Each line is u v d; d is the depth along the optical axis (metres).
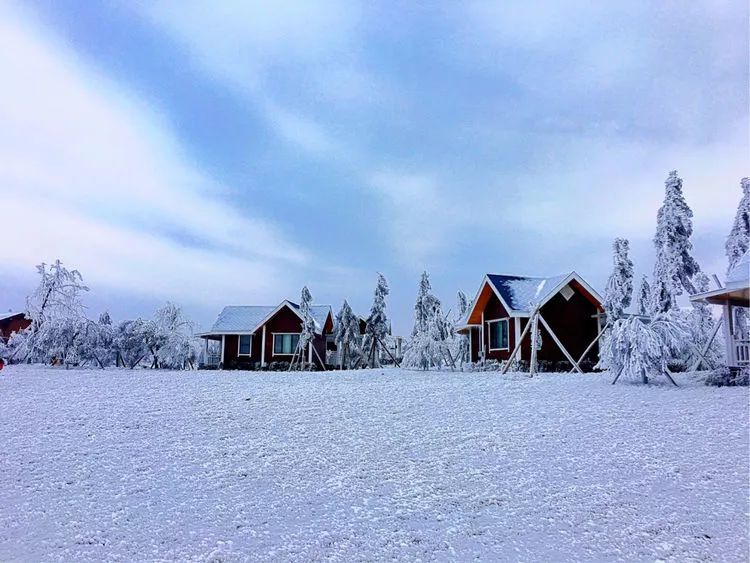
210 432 10.51
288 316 38.56
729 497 6.89
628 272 27.14
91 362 34.25
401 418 11.70
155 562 5.44
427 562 5.45
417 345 30.09
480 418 11.62
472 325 32.81
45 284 32.69
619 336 16.62
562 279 27.52
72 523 6.39
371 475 8.00
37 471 8.23
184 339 37.88
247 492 7.38
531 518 6.47
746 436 9.42
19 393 15.52
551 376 20.23
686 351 20.86
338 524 6.36
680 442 9.25
